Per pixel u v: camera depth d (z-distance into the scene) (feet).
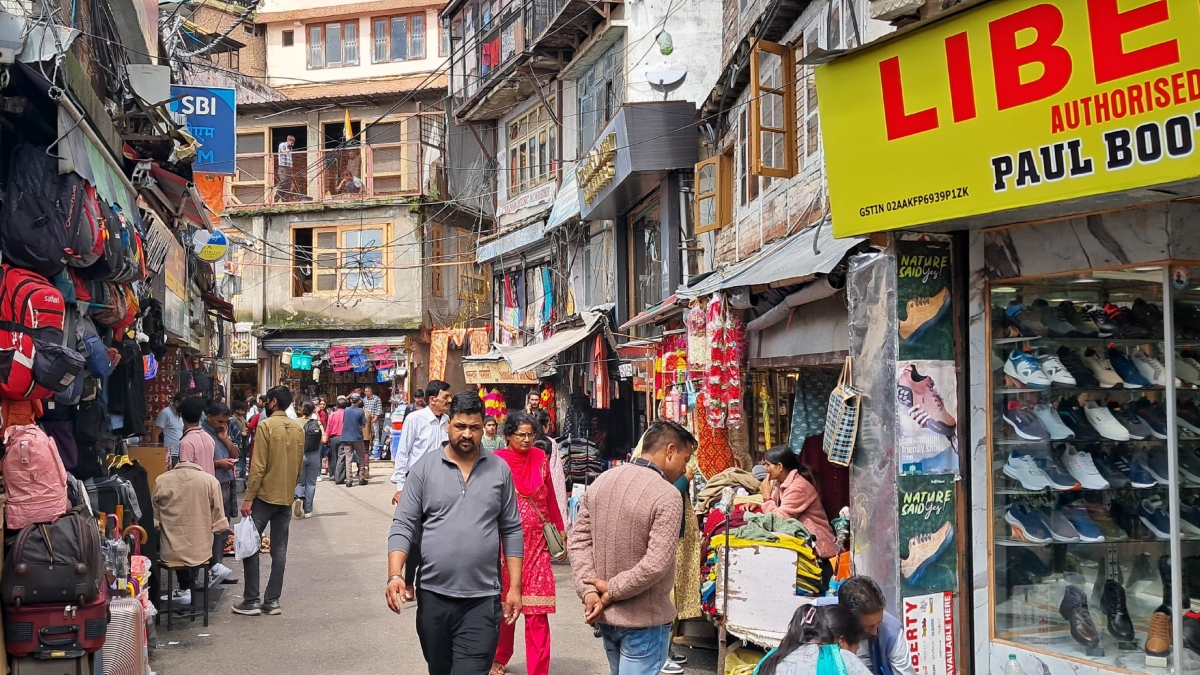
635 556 15.16
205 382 54.08
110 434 24.25
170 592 25.58
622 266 55.67
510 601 16.52
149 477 31.42
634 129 45.55
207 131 41.78
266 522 28.19
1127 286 15.84
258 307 96.68
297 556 38.24
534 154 73.26
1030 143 14.26
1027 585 17.33
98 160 21.04
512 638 21.54
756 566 20.12
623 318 55.01
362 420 69.26
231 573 34.32
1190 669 15.29
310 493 50.49
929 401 17.46
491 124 82.17
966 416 17.76
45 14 17.89
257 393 96.37
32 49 17.40
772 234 35.99
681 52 52.90
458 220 101.45
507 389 63.57
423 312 95.35
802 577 20.16
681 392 34.17
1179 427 15.33
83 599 15.60
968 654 17.47
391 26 105.29
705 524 22.93
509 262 80.18
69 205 18.17
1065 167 13.85
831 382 26.68
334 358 94.02
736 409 27.86
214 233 47.73
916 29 15.62
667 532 14.92
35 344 16.52
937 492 17.47
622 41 55.36
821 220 23.16
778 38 35.58
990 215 16.15
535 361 47.73
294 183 99.45
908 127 16.15
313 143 99.71
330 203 96.27
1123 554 16.15
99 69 29.94
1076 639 16.52
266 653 23.45
